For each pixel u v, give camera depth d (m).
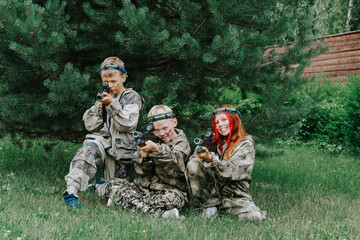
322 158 8.12
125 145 3.75
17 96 4.71
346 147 8.93
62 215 2.95
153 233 2.69
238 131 3.51
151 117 3.58
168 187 3.55
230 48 4.04
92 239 2.47
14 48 3.78
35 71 4.37
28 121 4.62
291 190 5.17
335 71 14.36
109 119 3.75
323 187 5.34
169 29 4.48
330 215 3.80
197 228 3.00
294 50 4.99
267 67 4.93
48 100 4.47
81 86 4.07
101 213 3.18
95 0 4.30
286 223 3.29
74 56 5.02
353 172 6.58
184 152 3.59
